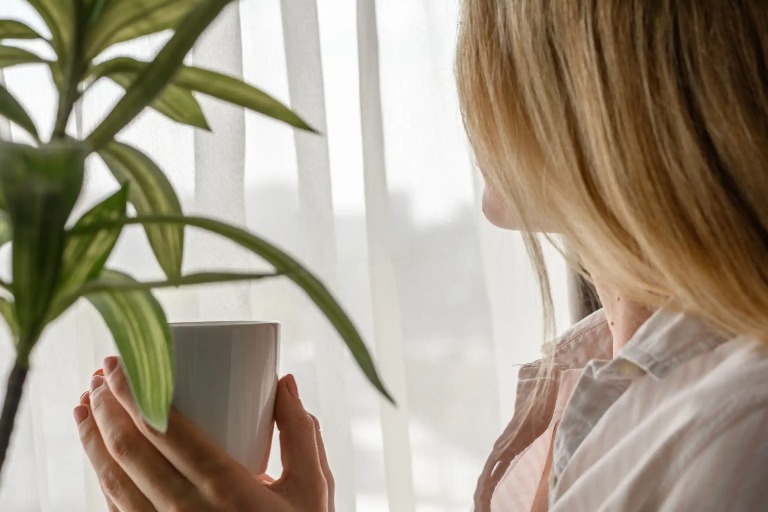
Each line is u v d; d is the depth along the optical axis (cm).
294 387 58
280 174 90
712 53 48
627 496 46
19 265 29
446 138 94
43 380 76
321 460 63
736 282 48
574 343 79
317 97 85
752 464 43
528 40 55
